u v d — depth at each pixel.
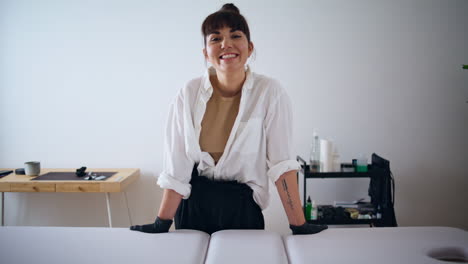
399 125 2.80
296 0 2.71
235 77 1.12
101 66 2.77
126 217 2.88
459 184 2.86
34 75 2.78
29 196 2.86
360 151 2.82
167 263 0.81
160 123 2.80
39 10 2.74
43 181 2.38
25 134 2.82
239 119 1.13
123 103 2.79
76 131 2.82
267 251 0.87
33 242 0.93
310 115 2.79
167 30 2.75
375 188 2.53
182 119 1.17
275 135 1.16
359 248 0.88
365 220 2.41
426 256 0.83
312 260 0.82
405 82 2.77
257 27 2.73
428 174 2.85
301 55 2.75
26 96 2.79
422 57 2.76
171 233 1.02
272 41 2.74
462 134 2.82
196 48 2.75
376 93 2.78
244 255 0.85
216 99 1.18
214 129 1.18
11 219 2.87
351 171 2.43
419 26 2.74
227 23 1.05
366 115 2.79
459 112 2.80
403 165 2.84
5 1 2.73
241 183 1.22
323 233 1.01
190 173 1.19
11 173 2.64
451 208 2.87
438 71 2.77
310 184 2.83
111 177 2.50
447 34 2.74
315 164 2.50
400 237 0.95
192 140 1.15
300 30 2.73
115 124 2.81
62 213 2.88
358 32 2.74
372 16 2.73
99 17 2.74
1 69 2.78
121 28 2.75
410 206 2.87
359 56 2.75
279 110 1.15
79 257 0.84
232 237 0.97
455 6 2.73
